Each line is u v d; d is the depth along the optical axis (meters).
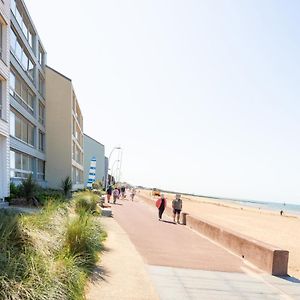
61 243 6.45
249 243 9.09
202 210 46.97
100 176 73.12
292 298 6.26
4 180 16.73
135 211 22.36
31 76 28.02
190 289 6.31
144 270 7.27
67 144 33.97
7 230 5.46
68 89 34.47
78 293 4.89
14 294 3.83
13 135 21.91
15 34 22.50
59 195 19.62
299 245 16.48
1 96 16.78
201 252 9.80
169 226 15.41
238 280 7.19
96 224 9.58
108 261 7.59
